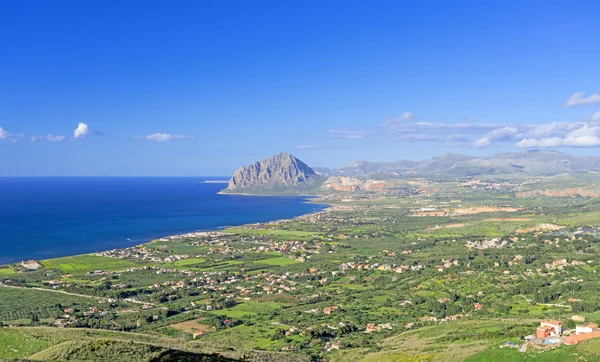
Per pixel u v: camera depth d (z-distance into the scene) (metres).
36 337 139.75
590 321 161.88
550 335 146.12
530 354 128.75
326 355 166.38
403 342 172.00
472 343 151.25
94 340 129.50
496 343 142.62
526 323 172.88
